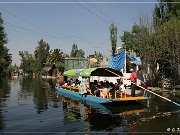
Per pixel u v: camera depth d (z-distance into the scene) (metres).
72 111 19.98
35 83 60.25
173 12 39.75
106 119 16.69
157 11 43.09
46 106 23.02
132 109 20.17
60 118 17.41
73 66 49.81
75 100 26.67
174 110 19.39
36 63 130.12
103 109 20.47
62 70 101.19
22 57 160.88
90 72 26.05
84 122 16.00
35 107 22.53
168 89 32.75
